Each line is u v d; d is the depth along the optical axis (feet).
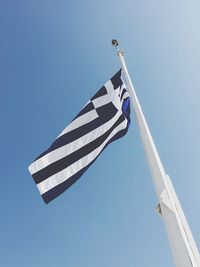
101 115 29.32
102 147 27.66
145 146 23.30
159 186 20.10
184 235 16.92
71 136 27.73
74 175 25.73
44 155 26.18
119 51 34.60
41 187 24.68
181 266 16.22
